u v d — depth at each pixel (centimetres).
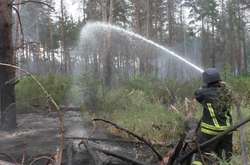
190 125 643
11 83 984
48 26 4834
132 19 4303
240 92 1194
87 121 1121
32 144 798
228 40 5519
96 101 1304
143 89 1622
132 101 1309
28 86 1311
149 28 4028
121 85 1806
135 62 3556
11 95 988
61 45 4372
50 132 934
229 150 523
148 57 3550
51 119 1152
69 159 584
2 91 984
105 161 576
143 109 1215
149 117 1040
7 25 984
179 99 1341
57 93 1417
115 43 3341
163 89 1525
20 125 1030
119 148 742
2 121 975
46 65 3775
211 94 522
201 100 534
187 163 524
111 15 2647
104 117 1168
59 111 432
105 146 758
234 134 664
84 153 646
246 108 971
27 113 1251
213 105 517
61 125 430
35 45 1552
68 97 1433
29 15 4347
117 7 3769
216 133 512
